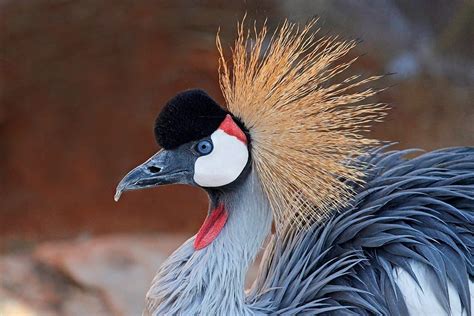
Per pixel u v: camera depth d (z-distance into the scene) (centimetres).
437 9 1504
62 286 1287
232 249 700
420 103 1461
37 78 1672
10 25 1652
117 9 1653
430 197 734
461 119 1448
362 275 713
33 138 1661
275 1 1371
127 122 1664
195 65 1648
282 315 715
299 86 704
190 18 1631
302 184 700
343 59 1334
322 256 730
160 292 711
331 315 708
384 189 741
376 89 978
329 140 700
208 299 695
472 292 700
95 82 1684
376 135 1412
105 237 1477
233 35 1600
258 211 704
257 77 704
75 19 1656
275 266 758
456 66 1493
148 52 1673
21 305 1241
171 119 673
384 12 1474
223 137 675
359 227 723
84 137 1658
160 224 1541
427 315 691
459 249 708
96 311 1212
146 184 683
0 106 1664
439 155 774
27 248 1491
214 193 704
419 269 703
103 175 1627
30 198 1620
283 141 695
